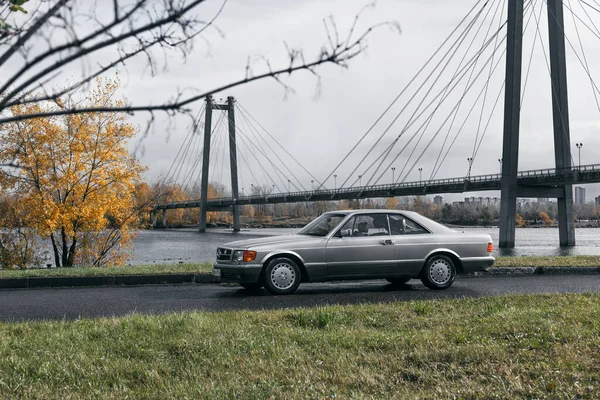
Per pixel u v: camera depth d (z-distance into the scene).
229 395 4.37
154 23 1.46
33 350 5.70
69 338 6.14
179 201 92.25
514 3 47.16
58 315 8.26
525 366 4.96
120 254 24.45
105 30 1.43
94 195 21.91
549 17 52.09
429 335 6.03
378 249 10.38
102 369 5.13
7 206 21.39
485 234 11.00
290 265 10.12
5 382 4.75
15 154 2.03
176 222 114.62
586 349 5.40
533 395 4.28
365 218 10.62
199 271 12.42
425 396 4.31
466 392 4.35
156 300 9.60
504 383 4.54
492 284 11.30
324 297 9.72
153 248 50.47
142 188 23.25
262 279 10.08
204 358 5.39
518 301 8.12
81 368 5.12
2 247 22.55
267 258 10.00
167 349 5.72
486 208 145.25
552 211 177.25
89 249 23.47
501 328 6.25
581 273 13.34
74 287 11.54
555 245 54.47
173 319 6.87
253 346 5.75
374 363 5.21
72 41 1.42
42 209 20.94
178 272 12.27
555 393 4.25
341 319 6.91
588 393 4.27
